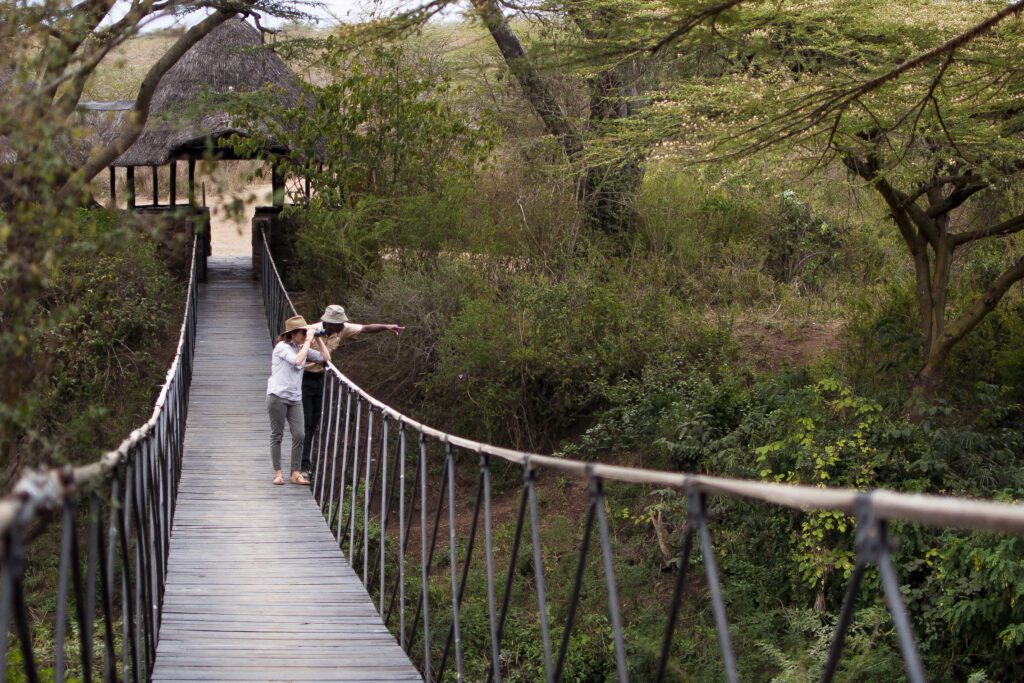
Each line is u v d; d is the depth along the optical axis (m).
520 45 17.33
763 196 16.36
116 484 4.06
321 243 17.27
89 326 14.30
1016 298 13.71
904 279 15.44
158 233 5.12
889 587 1.84
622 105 16.75
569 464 3.55
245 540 8.86
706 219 17.83
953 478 9.30
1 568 2.39
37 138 4.71
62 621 2.83
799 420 10.01
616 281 15.38
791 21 9.95
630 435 12.40
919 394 10.97
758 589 9.41
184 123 6.42
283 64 22.09
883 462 9.41
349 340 16.52
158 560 6.70
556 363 13.59
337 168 17.30
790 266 17.50
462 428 14.41
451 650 10.07
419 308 15.31
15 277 4.81
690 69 11.54
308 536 9.03
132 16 7.99
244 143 17.59
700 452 11.24
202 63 20.97
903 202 11.54
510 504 13.20
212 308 20.38
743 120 9.55
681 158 10.25
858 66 9.95
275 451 10.70
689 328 14.18
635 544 11.15
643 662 9.15
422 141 17.47
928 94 8.86
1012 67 9.07
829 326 14.83
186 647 6.39
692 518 2.65
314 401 11.23
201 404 14.30
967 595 8.11
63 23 6.02
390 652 6.45
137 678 5.14
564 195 16.62
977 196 13.19
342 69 17.61
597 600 10.50
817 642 8.27
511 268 16.11
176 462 10.58
